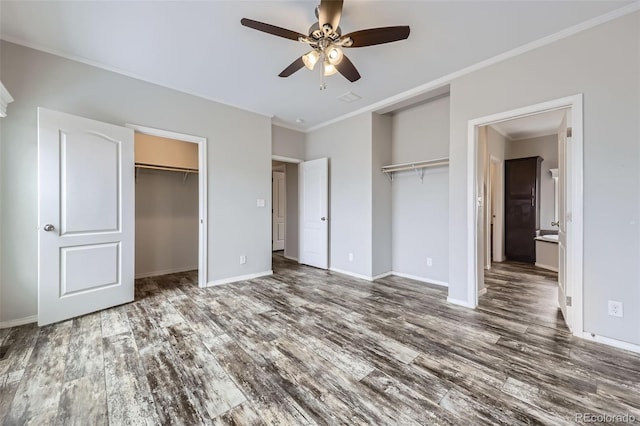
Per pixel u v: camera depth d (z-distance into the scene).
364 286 3.68
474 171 2.81
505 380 1.68
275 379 1.69
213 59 2.69
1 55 2.33
